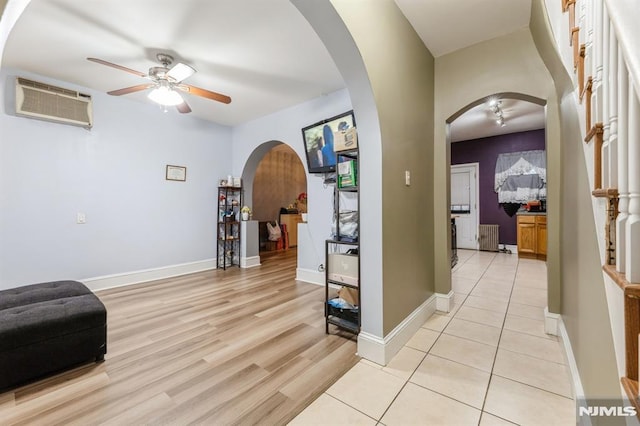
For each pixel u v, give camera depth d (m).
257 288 3.58
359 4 1.65
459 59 2.65
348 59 1.70
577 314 1.49
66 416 1.39
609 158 0.91
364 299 1.93
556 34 1.71
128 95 3.66
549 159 2.23
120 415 1.39
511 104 4.23
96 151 3.50
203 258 4.63
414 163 2.35
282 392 1.55
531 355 1.89
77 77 3.15
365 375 1.70
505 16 2.21
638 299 0.73
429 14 2.19
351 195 3.31
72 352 1.76
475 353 1.93
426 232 2.58
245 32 2.38
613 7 0.71
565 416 1.34
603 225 1.04
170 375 1.72
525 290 3.36
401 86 2.13
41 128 3.12
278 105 4.06
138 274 3.87
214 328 2.39
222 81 3.30
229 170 5.02
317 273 3.80
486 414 1.37
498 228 6.15
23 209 3.01
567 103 1.74
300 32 2.38
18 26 2.26
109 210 3.62
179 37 2.44
